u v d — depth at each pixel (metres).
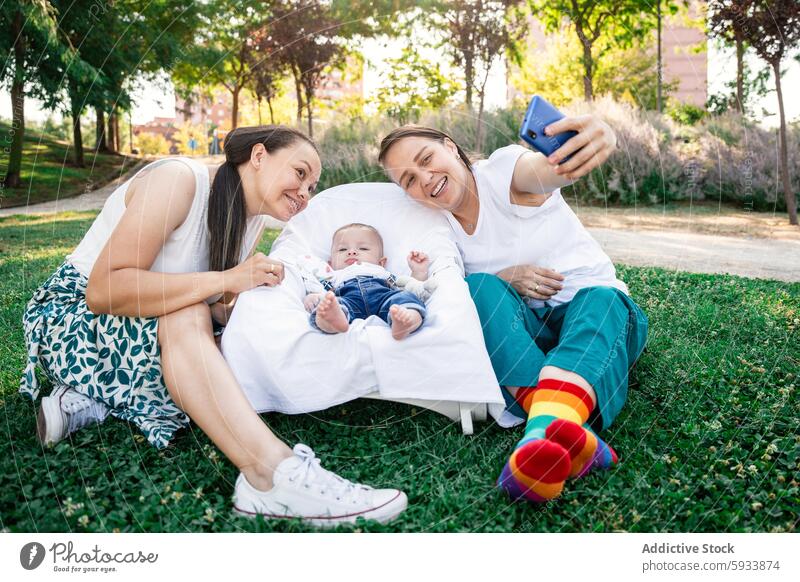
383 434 2.03
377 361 1.94
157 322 1.88
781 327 2.95
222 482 1.77
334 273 2.54
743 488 1.71
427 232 2.55
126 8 8.24
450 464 1.83
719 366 2.47
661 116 8.11
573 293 2.30
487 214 2.38
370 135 5.59
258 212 2.12
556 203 2.42
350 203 2.80
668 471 1.79
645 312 3.19
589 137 1.91
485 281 2.14
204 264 2.07
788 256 5.20
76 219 7.11
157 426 1.89
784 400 2.16
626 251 5.41
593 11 7.14
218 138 8.23
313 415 2.14
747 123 7.61
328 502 1.62
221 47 7.46
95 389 1.94
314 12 4.58
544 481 1.55
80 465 1.79
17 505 1.66
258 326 1.96
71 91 8.25
